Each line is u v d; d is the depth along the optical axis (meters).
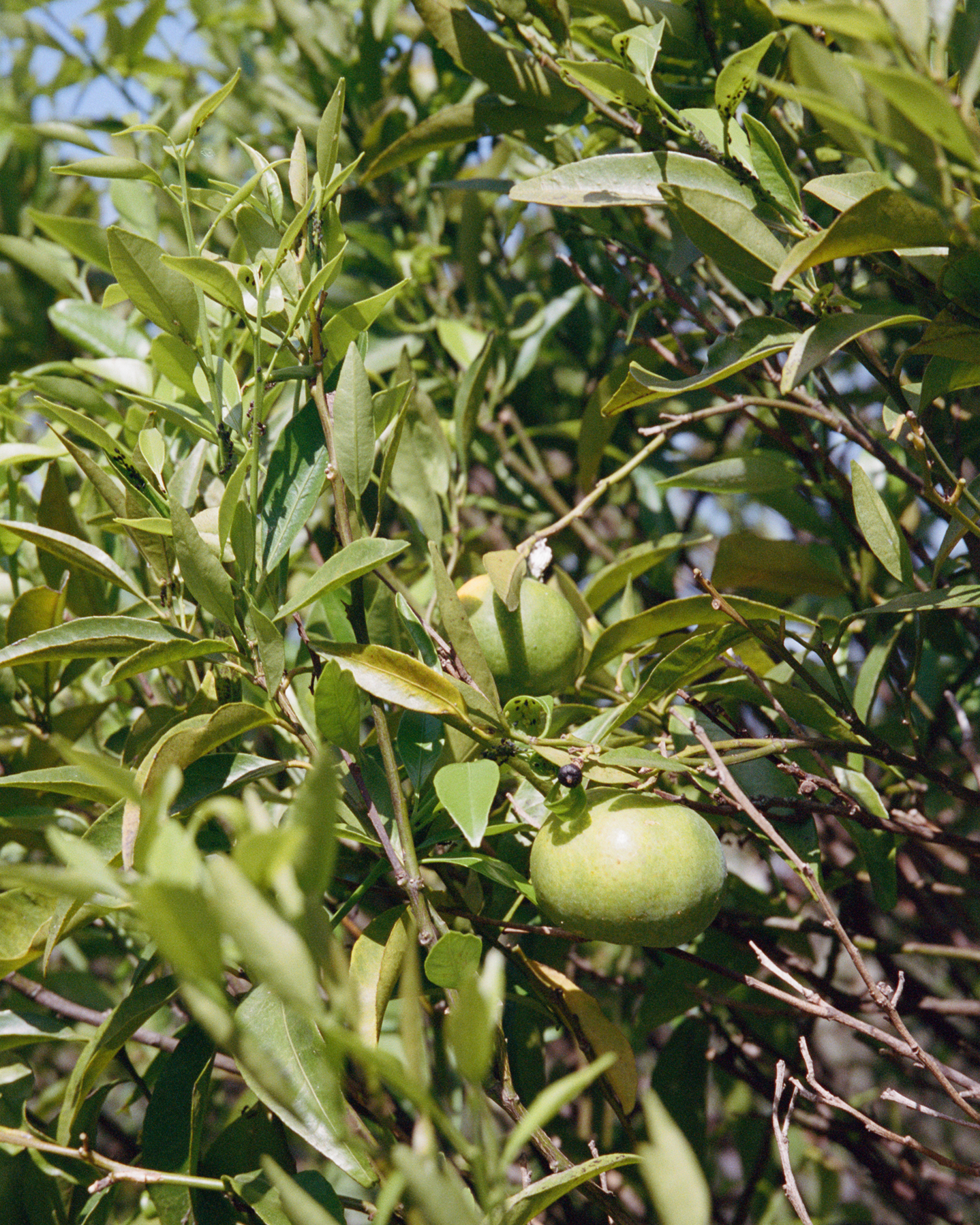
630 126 0.67
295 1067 0.54
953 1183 0.82
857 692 0.66
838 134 0.53
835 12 0.48
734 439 0.96
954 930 0.93
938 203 0.51
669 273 0.76
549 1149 0.57
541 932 0.61
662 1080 0.74
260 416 0.59
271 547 0.61
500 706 0.59
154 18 0.91
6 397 0.77
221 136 0.96
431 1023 0.76
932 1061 0.57
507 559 0.63
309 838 0.43
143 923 0.43
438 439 0.72
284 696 0.60
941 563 0.61
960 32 0.54
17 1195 0.62
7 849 0.81
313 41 0.89
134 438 0.71
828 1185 0.86
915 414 0.62
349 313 0.60
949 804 0.76
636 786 0.58
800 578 0.73
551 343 0.96
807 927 0.71
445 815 0.62
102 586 0.73
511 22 0.69
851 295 0.72
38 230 0.94
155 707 0.66
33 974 0.78
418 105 0.92
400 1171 0.43
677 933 0.57
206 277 0.57
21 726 0.70
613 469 0.89
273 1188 0.56
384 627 0.67
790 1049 0.80
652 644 0.65
